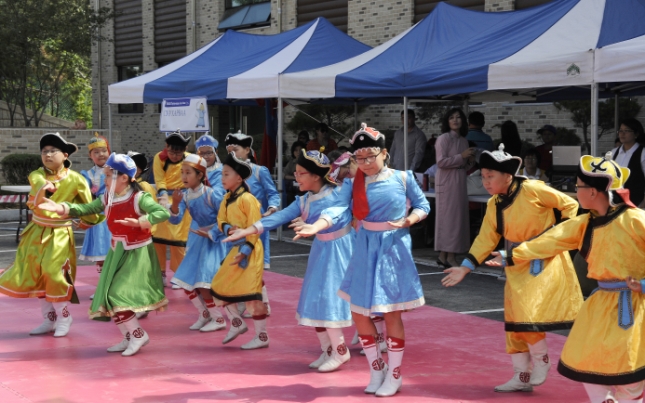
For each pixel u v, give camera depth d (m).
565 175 12.26
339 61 14.30
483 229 5.67
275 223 6.09
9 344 7.27
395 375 5.67
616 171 4.51
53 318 7.73
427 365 6.49
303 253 13.11
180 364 6.54
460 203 10.87
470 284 10.19
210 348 7.10
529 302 5.35
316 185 6.21
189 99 14.02
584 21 10.22
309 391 5.77
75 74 30.36
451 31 12.10
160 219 6.56
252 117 24.50
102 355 6.86
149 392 5.77
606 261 4.53
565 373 4.64
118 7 27.81
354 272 5.70
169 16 25.56
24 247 7.42
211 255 7.59
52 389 5.86
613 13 10.04
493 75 9.98
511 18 11.62
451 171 10.81
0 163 21.52
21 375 6.23
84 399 5.61
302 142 15.98
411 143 13.30
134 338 6.85
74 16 25.86
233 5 23.47
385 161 5.72
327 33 15.21
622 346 4.43
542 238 5.05
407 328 7.84
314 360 6.67
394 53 12.27
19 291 7.36
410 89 11.09
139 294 6.69
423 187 12.98
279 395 5.68
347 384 5.95
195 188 7.51
